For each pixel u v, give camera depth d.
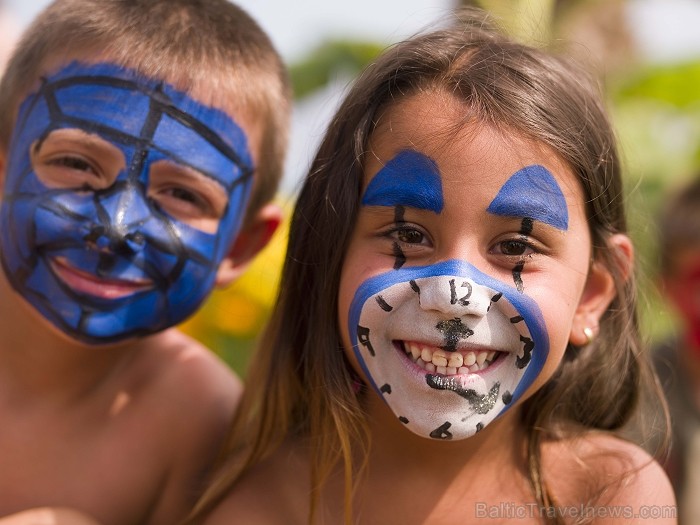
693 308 2.98
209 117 2.00
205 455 2.16
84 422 2.12
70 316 1.92
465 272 1.66
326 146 1.94
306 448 1.95
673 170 3.84
